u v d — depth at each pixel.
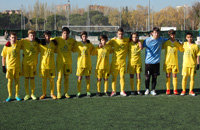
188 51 5.98
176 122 4.29
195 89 6.72
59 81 5.79
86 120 4.39
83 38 5.87
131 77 6.18
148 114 4.68
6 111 4.92
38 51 5.80
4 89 6.76
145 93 6.21
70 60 5.83
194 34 26.25
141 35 26.38
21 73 5.78
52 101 5.61
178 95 6.11
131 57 6.07
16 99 5.81
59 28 58.09
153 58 6.04
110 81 7.93
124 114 4.68
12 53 5.54
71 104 5.36
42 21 58.59
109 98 5.85
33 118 4.52
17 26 57.94
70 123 4.27
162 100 5.64
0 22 56.19
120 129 4.01
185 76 6.04
